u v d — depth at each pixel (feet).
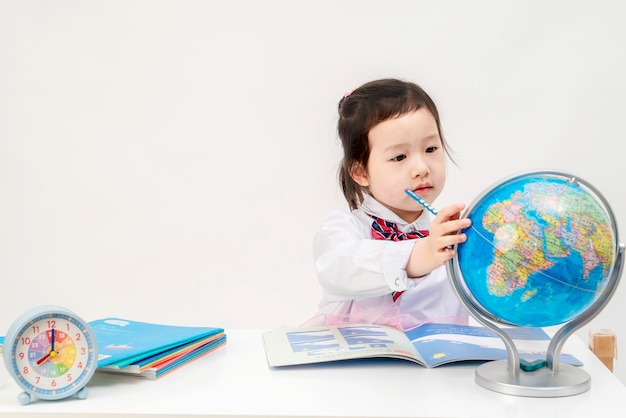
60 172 9.04
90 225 9.10
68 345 3.42
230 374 3.80
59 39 8.83
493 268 3.32
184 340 4.01
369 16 8.62
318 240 5.26
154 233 9.05
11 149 9.02
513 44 8.54
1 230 9.14
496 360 3.88
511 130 8.63
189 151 8.90
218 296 9.09
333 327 4.78
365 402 3.32
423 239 4.18
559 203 3.28
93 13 8.77
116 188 9.02
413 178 5.10
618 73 8.45
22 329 3.35
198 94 8.80
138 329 4.37
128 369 3.67
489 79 8.60
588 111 8.54
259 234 8.98
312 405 3.28
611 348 4.35
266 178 8.89
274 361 3.91
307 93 8.74
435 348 4.14
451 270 3.60
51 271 9.16
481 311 3.69
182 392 3.50
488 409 3.24
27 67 8.89
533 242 3.23
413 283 4.27
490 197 3.45
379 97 5.22
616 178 8.58
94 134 8.96
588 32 8.45
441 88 8.65
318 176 8.84
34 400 3.37
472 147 8.69
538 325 3.54
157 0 8.70
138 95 8.86
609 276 3.48
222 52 8.72
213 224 9.00
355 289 4.54
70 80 8.89
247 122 8.82
